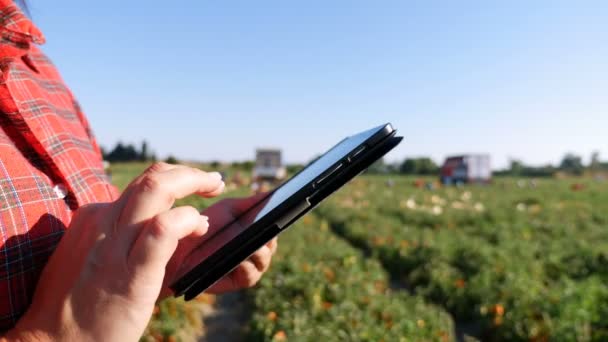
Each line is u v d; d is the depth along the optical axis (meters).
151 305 0.76
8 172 0.89
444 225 17.27
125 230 0.77
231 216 1.60
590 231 15.20
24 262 0.86
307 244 13.16
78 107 1.58
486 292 8.36
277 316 7.50
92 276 0.75
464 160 44.53
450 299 8.71
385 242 13.12
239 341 7.51
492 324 7.52
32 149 1.03
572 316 6.82
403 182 50.91
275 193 1.48
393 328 6.84
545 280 9.62
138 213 0.78
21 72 1.13
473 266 9.99
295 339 6.44
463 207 23.77
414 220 18.91
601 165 78.94
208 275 0.92
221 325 8.27
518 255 10.90
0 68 0.96
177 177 0.85
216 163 67.88
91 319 0.73
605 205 24.16
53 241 0.92
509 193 33.38
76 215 0.85
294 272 9.66
